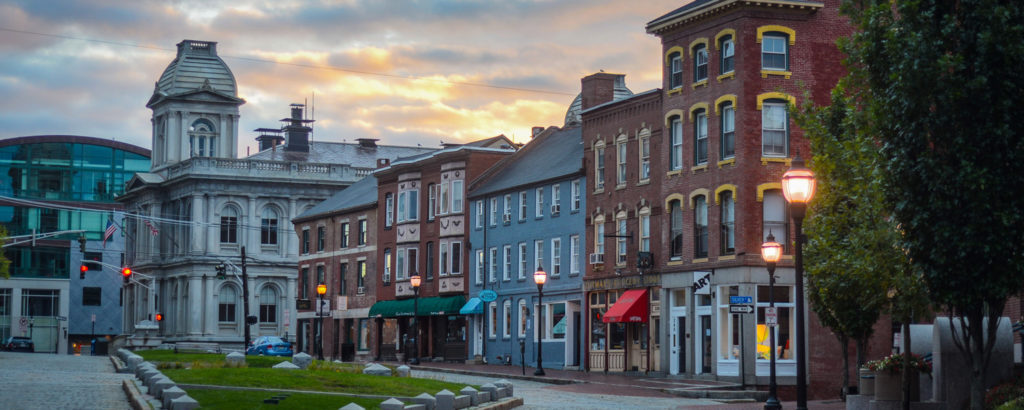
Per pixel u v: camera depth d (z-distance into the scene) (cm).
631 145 5553
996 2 2008
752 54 4816
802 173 2712
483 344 6750
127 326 11506
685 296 5081
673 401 3850
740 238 4778
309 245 8981
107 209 13562
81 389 3042
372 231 8025
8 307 12912
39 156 13362
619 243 5625
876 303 2902
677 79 5231
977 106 2025
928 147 2080
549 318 6169
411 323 7438
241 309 10438
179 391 2369
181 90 11000
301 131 11569
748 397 4294
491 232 6756
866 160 2672
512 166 6981
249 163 10538
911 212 2138
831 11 4900
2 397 2680
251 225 10506
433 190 7325
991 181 2028
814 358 4719
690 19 5056
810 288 3638
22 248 13088
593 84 6334
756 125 4800
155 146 11288
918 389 2858
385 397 2761
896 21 2156
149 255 11106
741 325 4341
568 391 4253
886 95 2133
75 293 13438
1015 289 2117
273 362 4703
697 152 5081
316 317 8744
